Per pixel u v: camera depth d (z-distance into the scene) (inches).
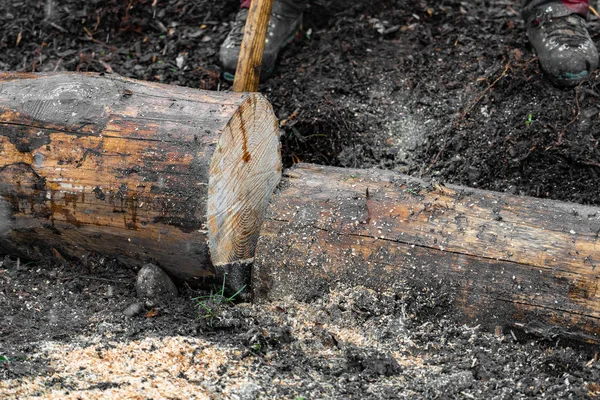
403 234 155.3
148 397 132.1
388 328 151.2
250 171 168.7
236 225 166.1
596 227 149.6
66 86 165.8
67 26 272.5
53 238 170.9
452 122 223.3
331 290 157.5
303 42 254.4
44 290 168.6
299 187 167.5
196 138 154.6
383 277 155.1
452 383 138.9
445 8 258.8
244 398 133.6
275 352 146.8
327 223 159.6
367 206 160.2
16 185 164.2
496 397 136.9
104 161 157.8
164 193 154.3
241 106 161.3
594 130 216.5
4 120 164.4
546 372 144.2
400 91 233.5
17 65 263.3
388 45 249.0
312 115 225.5
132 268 170.9
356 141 223.3
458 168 215.8
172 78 249.6
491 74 230.7
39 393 132.5
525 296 146.8
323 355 147.0
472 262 150.4
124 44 268.5
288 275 160.2
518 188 212.4
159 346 147.0
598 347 144.3
